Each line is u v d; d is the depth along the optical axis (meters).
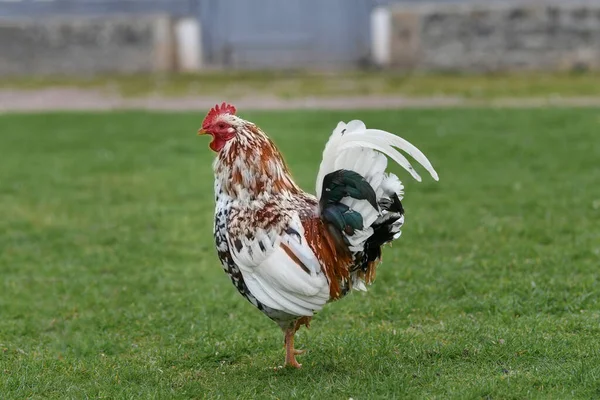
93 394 7.89
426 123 22.77
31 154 20.47
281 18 34.03
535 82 29.95
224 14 34.19
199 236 13.60
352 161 7.38
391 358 8.44
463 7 32.44
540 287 10.36
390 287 10.77
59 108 27.84
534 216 13.74
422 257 11.87
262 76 32.59
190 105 27.70
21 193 16.70
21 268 12.26
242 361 8.83
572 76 31.16
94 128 23.88
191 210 15.22
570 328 9.05
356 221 7.43
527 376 7.76
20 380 8.24
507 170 17.20
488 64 32.75
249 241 7.55
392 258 11.84
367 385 7.75
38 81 32.91
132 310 10.45
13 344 9.52
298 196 8.02
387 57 33.53
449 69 33.03
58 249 13.12
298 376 8.12
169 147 20.98
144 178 17.83
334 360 8.49
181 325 9.90
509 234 12.82
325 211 7.52
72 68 34.12
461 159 18.30
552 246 12.10
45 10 34.25
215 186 8.05
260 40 34.31
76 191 16.83
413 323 9.62
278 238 7.48
